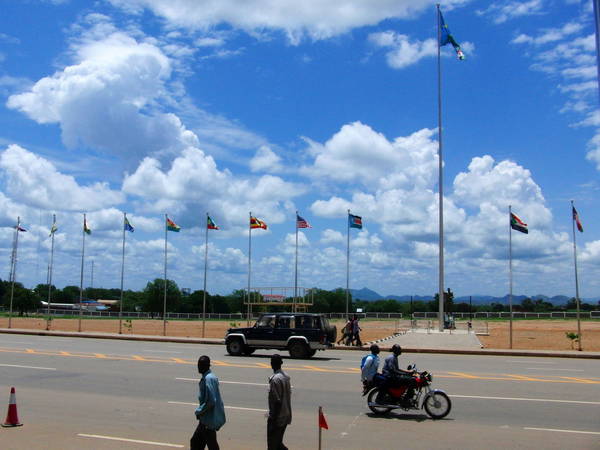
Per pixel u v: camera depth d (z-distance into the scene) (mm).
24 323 72250
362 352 31781
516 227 35250
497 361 27344
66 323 74250
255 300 48062
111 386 18156
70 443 10836
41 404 15109
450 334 40844
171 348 32312
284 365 24078
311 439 11461
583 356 30016
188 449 10508
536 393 17125
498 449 10727
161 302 128875
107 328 61844
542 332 56156
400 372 13984
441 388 18031
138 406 14891
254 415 13797
